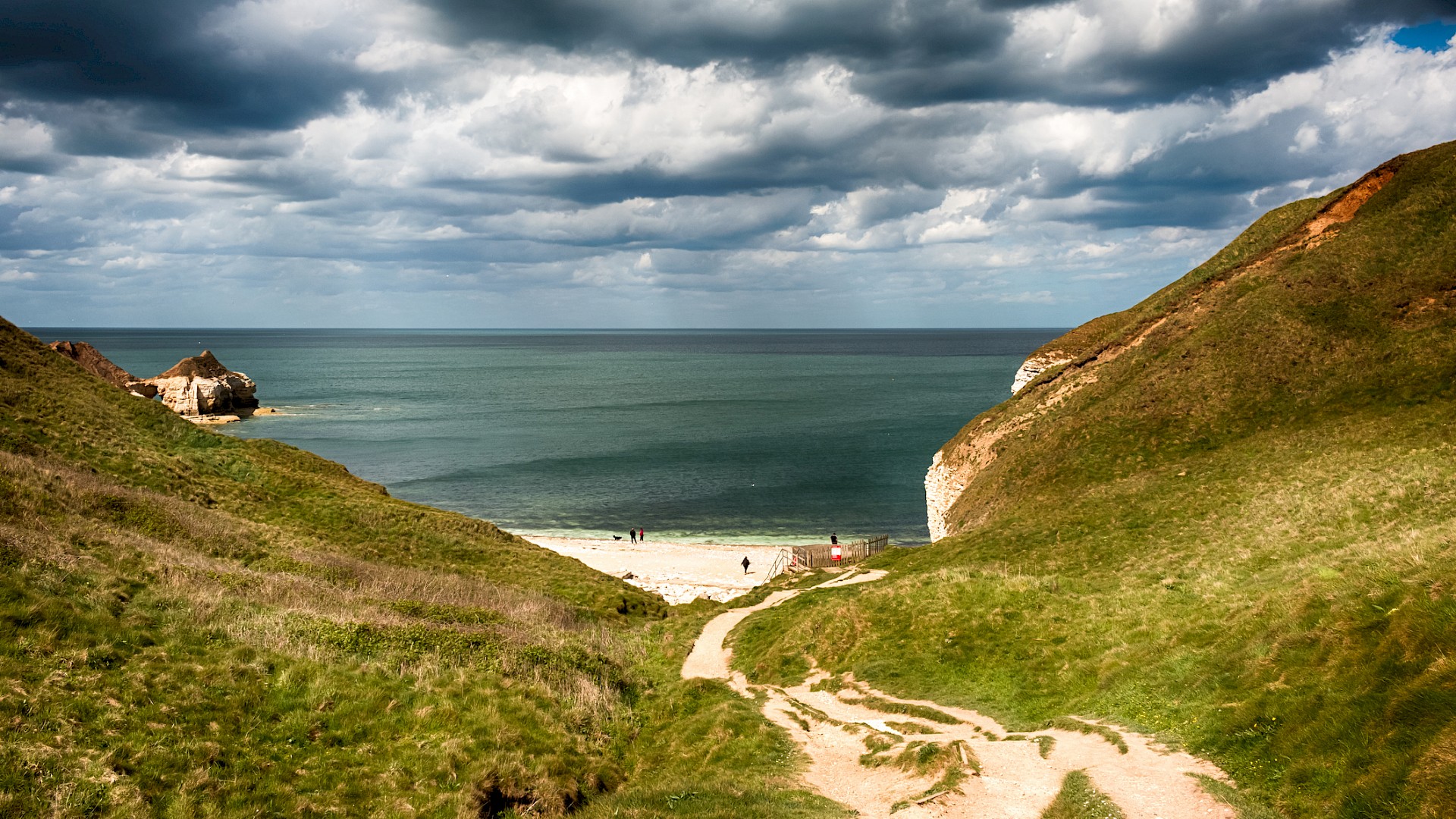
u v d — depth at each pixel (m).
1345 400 47.34
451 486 114.12
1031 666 25.25
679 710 26.83
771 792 18.22
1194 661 20.69
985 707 23.66
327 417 181.25
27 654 18.09
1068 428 59.25
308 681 20.95
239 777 16.41
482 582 44.16
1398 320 51.84
